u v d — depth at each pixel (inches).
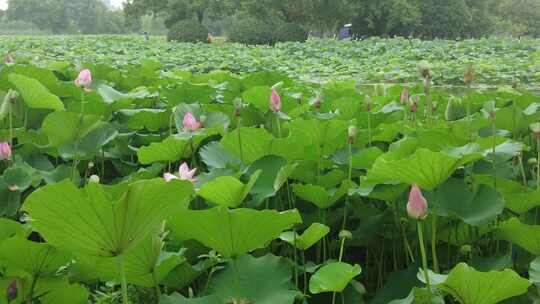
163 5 1534.2
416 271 82.3
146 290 79.1
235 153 100.4
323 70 522.0
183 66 563.8
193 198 90.4
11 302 66.0
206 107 144.8
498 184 93.0
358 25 1454.2
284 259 71.7
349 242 91.0
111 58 551.8
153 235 62.0
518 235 76.6
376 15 1364.4
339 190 87.7
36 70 161.0
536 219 90.0
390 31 1470.2
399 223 89.1
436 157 71.0
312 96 182.1
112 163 135.0
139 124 140.8
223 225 63.4
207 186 76.0
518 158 112.0
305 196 88.7
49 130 106.7
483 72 467.8
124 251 55.5
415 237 90.8
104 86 159.3
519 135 132.4
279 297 67.3
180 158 114.4
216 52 725.3
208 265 73.7
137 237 55.5
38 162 120.9
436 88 412.8
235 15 1569.9
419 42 895.1
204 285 78.0
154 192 53.4
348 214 97.4
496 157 98.6
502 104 153.3
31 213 52.5
